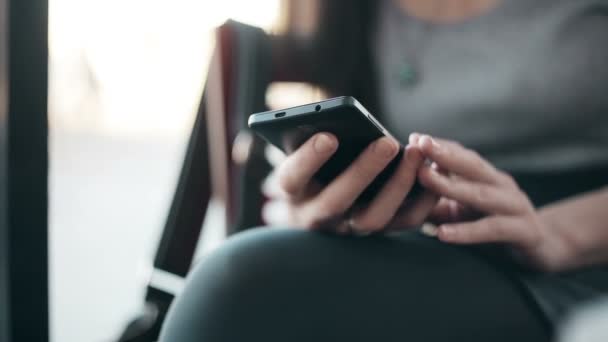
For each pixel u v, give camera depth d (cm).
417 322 41
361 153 43
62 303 156
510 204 49
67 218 240
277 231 46
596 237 57
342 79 95
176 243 63
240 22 66
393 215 48
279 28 97
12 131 43
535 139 80
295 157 44
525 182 81
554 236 57
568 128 78
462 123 83
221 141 65
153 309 62
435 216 58
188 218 64
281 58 97
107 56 378
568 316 45
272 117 43
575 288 52
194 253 64
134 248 209
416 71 87
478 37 82
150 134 486
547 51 77
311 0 96
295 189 47
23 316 45
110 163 366
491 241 49
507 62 79
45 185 45
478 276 46
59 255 195
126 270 186
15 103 43
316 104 41
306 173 45
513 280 48
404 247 46
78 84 421
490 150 83
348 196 45
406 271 43
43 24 43
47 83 44
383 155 41
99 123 456
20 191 44
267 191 71
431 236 52
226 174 66
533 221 50
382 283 41
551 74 77
